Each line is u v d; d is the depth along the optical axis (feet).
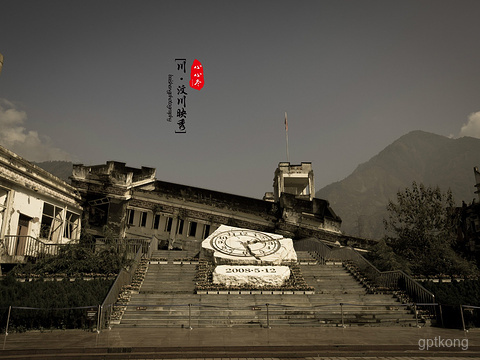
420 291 53.78
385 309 52.75
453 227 88.69
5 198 65.05
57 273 58.80
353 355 32.73
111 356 31.58
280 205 106.83
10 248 63.93
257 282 62.18
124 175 101.81
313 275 68.69
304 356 32.37
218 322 48.06
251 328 46.34
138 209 103.81
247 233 79.41
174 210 104.42
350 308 52.75
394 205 94.02
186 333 41.50
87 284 52.80
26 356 31.09
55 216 82.58
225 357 31.94
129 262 62.95
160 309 50.42
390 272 61.52
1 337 38.75
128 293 54.34
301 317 49.67
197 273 66.44
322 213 106.11
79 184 101.55
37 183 74.69
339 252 79.10
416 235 87.56
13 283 49.93
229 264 68.90
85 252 63.31
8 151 65.00
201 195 106.22
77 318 45.09
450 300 53.52
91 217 102.06
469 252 94.07
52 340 36.58
